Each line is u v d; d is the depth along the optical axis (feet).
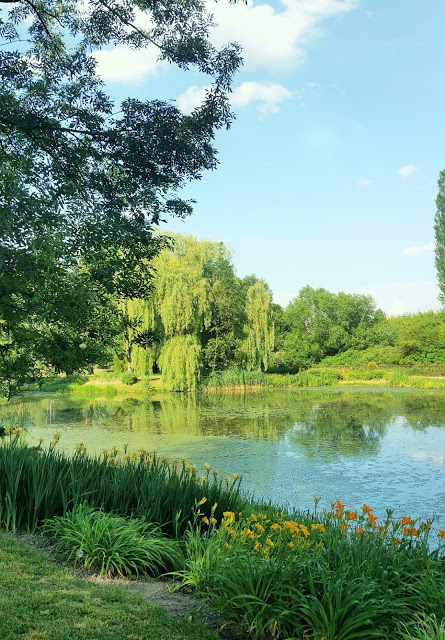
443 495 39.22
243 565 13.57
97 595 14.32
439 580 13.21
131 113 28.17
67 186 24.93
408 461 51.13
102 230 25.02
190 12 29.43
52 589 14.32
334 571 13.19
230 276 155.84
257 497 38.27
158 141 28.12
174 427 73.26
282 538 16.31
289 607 12.39
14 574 15.07
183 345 130.82
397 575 13.04
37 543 18.38
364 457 52.85
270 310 157.28
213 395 127.13
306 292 235.20
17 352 29.91
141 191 28.84
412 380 160.76
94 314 30.63
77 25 30.76
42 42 30.68
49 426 73.61
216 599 13.69
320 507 35.91
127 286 30.66
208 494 22.02
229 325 153.07
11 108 26.86
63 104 29.12
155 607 13.74
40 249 21.17
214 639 12.31
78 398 118.62
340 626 11.52
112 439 62.28
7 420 79.15
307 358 201.26
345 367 191.42
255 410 94.53
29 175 25.86
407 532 15.07
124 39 30.12
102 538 16.99
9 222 20.85
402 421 79.97
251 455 53.57
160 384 141.08
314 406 102.12
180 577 16.48
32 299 24.56
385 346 216.13
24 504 20.22
